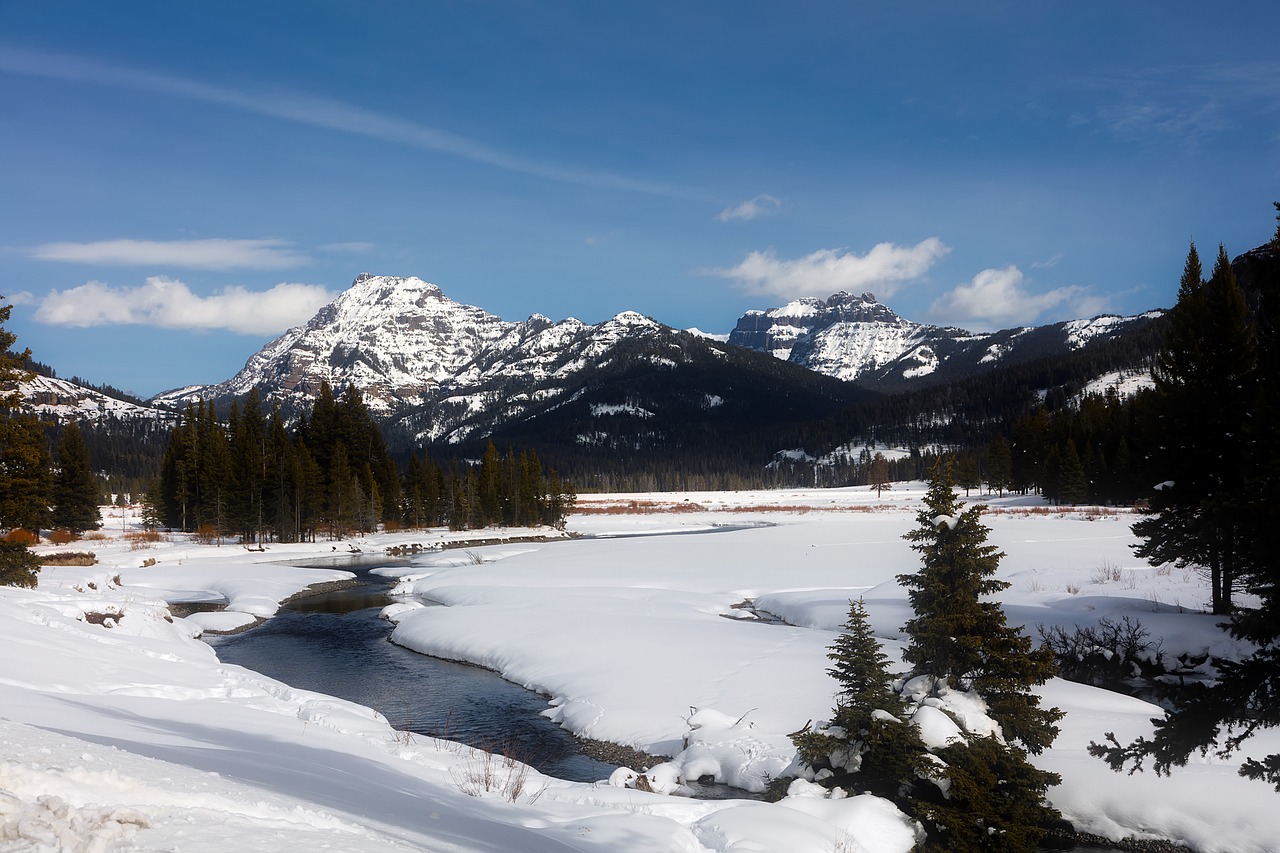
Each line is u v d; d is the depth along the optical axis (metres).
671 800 11.45
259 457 82.00
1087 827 12.94
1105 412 111.00
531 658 24.56
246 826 4.70
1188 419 22.09
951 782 11.62
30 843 3.72
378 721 15.96
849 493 165.88
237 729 11.25
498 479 101.62
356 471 93.88
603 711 19.05
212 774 6.41
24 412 27.91
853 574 40.06
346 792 7.42
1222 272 21.89
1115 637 20.47
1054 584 30.52
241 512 75.88
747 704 18.45
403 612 34.69
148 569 50.94
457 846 5.98
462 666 25.59
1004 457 115.81
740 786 14.47
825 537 63.69
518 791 10.47
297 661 26.44
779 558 48.69
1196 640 19.88
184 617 34.84
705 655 22.97
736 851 9.05
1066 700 16.11
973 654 12.80
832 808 11.62
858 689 13.05
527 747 17.39
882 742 12.27
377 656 27.22
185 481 89.06
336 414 97.19
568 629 27.36
